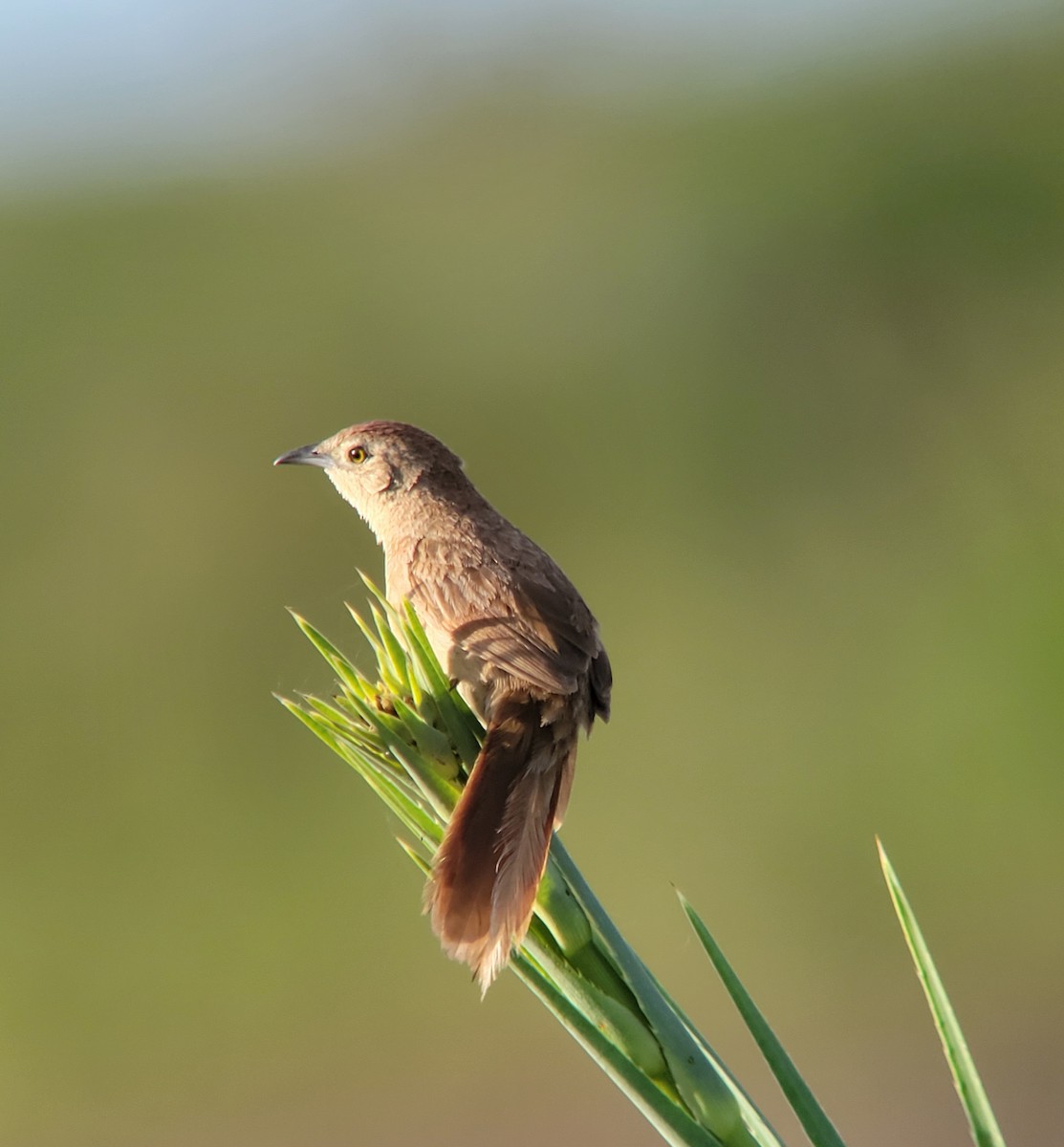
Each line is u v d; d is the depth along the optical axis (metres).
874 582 17.80
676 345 21.11
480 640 6.87
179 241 23.39
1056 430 19.36
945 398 20.36
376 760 5.24
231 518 19.45
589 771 16.34
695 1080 4.64
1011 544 18.12
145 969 15.36
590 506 19.55
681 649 17.23
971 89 23.56
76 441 21.06
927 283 21.75
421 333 21.77
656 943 15.05
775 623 17.72
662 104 25.55
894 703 16.59
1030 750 15.73
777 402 20.55
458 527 7.73
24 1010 15.02
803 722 16.23
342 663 5.29
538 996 4.70
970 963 14.75
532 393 20.55
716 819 15.92
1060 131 22.91
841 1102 13.53
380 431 8.27
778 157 23.64
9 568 19.11
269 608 18.52
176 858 16.28
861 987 14.73
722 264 21.92
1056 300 21.20
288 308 22.48
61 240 23.64
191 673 17.98
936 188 22.53
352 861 16.09
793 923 15.18
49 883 16.02
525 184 24.16
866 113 23.92
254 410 20.89
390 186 24.44
